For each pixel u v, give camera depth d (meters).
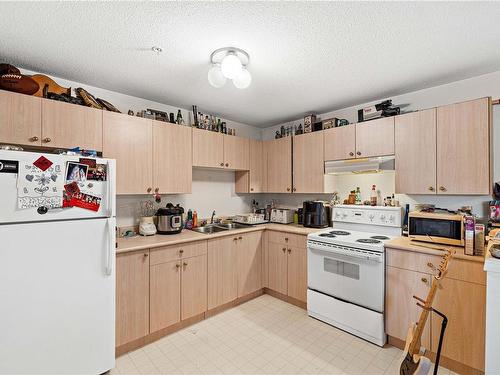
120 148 2.30
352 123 2.98
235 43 1.72
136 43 1.72
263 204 4.12
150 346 2.16
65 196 1.61
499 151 2.11
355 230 2.83
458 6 1.37
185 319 2.44
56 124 1.96
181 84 2.41
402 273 2.06
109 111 2.26
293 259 2.92
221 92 2.61
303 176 3.22
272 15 1.44
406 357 1.40
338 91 2.57
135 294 2.10
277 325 2.49
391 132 2.48
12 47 1.76
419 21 1.49
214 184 3.50
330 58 1.92
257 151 3.67
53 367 1.57
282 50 1.81
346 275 2.36
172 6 1.37
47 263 1.55
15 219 1.46
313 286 2.62
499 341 1.35
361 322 2.24
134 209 2.70
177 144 2.73
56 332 1.58
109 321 1.79
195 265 2.52
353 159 2.73
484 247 1.80
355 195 2.98
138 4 1.35
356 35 1.63
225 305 2.82
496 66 2.06
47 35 1.62
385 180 2.80
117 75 2.21
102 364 1.76
